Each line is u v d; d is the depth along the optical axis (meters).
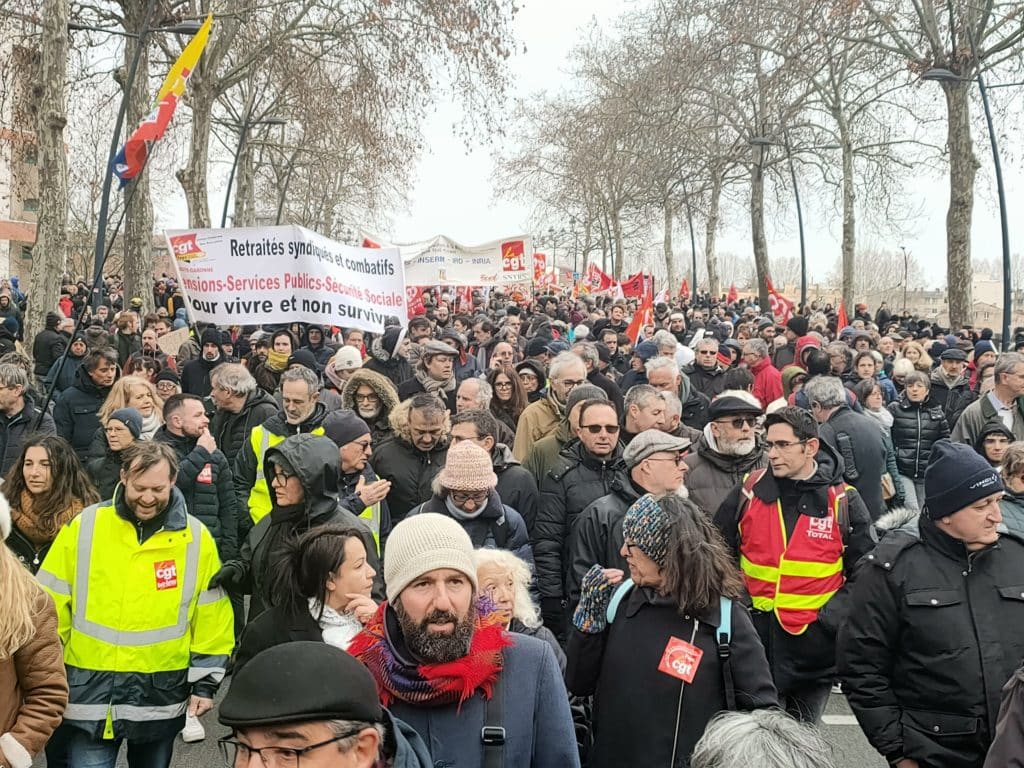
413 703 2.86
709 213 57.19
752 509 5.05
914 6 27.53
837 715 6.46
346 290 10.44
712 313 34.31
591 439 5.80
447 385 9.31
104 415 7.26
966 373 11.98
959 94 26.73
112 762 4.35
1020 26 26.30
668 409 6.45
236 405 7.69
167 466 4.29
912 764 3.85
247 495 6.50
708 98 46.72
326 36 30.88
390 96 30.80
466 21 28.73
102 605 4.27
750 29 32.44
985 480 3.74
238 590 4.67
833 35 28.66
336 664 2.05
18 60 23.59
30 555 4.96
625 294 34.97
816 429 4.98
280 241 10.20
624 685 3.63
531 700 2.93
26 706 3.39
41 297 16.83
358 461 5.75
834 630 4.88
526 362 9.77
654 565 3.65
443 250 22.84
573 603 5.03
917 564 3.89
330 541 3.75
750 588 5.03
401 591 2.88
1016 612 3.79
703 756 2.38
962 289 27.25
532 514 5.98
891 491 8.73
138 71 23.89
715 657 3.58
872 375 11.27
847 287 37.78
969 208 27.12
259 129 43.62
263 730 1.99
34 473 4.91
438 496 5.25
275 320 10.30
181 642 4.37
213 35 28.05
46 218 16.78
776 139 37.62
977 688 3.73
